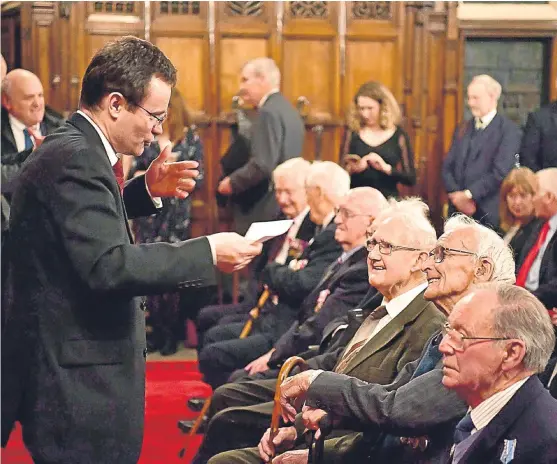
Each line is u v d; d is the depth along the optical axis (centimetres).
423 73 906
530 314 258
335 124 911
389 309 360
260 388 454
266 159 749
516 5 898
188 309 793
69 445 296
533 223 560
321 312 462
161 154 337
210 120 901
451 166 793
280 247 607
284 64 909
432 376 299
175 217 789
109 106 297
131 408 303
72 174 288
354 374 351
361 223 463
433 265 317
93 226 286
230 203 826
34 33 883
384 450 329
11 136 629
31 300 298
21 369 301
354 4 909
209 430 432
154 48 302
